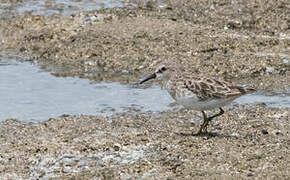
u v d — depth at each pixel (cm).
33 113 1535
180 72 1362
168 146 1255
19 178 1155
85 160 1212
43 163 1210
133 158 1210
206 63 1842
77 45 2025
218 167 1144
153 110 1544
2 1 2388
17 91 1694
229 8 2261
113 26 2116
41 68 1898
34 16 2245
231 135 1333
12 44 2095
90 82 1770
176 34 2033
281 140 1290
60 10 2294
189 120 1462
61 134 1373
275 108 1528
